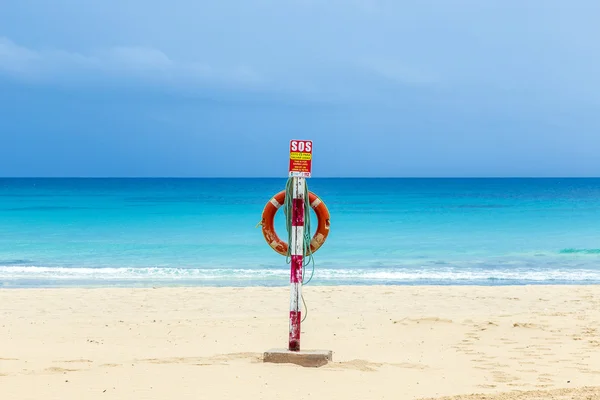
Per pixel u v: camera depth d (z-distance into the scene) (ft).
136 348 27.81
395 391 20.15
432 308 42.04
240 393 19.27
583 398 19.15
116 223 128.36
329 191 331.16
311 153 24.29
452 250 85.81
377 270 67.31
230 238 100.32
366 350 27.99
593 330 32.58
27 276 62.23
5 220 135.03
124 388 19.58
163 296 46.91
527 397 19.29
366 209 179.11
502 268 69.41
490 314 38.63
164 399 18.48
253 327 33.68
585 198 245.24
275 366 22.99
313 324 34.86
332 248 88.22
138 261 74.59
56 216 146.61
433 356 26.71
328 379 21.34
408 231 113.50
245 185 443.73
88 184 465.47
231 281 59.57
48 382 20.17
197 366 22.91
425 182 577.43
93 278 61.16
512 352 27.58
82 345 28.40
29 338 30.07
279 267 69.31
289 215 24.94
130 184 479.41
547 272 66.33
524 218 143.54
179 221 133.49
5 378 20.67
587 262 74.13
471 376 22.90
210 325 34.22
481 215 153.69
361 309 41.55
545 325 33.86
